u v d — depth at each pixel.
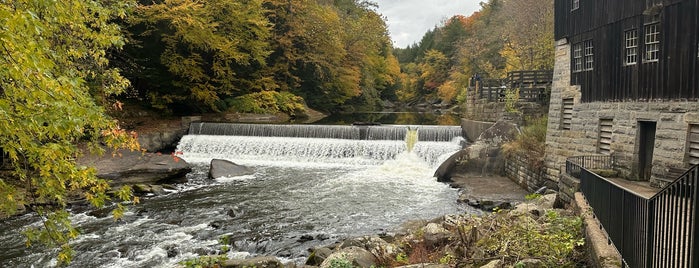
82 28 8.07
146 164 17.41
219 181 17.78
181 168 17.77
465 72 54.25
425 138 22.81
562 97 15.92
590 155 13.38
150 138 23.55
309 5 38.69
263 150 22.81
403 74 79.25
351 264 7.29
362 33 46.25
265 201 14.78
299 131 23.64
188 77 29.36
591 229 6.76
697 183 3.25
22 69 4.11
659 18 11.51
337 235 11.38
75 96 5.21
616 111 13.12
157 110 29.16
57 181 5.62
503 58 45.62
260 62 33.59
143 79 28.62
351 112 49.75
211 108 32.31
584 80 14.73
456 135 22.81
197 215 13.13
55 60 7.25
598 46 13.99
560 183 12.52
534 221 8.00
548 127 16.45
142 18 25.39
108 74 11.59
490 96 24.02
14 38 4.07
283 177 18.55
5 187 5.70
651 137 12.14
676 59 10.96
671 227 3.93
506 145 18.17
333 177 18.58
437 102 66.56
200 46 28.39
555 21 16.62
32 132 5.11
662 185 11.27
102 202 5.91
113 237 11.13
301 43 40.06
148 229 11.81
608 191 6.21
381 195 15.66
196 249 10.27
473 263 6.97
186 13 25.52
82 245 10.55
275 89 39.22
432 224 9.61
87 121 5.38
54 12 5.75
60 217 5.66
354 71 46.12
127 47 26.59
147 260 9.76
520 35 37.44
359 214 13.37
